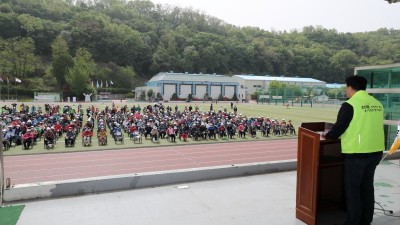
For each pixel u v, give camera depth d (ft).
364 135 11.95
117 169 51.34
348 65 419.33
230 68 407.85
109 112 116.37
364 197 12.75
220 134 86.69
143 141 78.18
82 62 255.09
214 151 68.18
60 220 14.08
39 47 315.37
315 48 447.83
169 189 18.62
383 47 424.46
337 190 15.15
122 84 311.47
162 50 363.15
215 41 411.54
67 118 92.02
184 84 275.80
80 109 119.85
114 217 14.40
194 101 258.98
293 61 429.38
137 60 356.18
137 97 283.79
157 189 18.62
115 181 18.42
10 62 262.06
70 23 341.41
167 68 363.35
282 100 248.52
